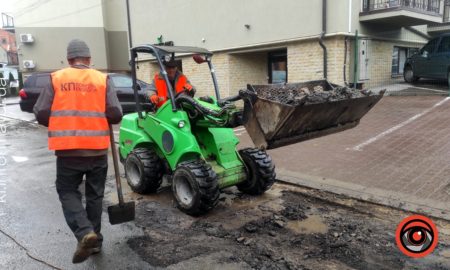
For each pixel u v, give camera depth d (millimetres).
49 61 27953
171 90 5082
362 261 3625
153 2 18047
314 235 4180
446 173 5703
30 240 4199
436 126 8312
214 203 4680
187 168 4645
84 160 3559
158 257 3770
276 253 3803
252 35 14086
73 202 3551
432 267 3512
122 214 4086
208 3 15461
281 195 5445
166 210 5012
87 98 3518
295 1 12562
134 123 5824
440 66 12648
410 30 14734
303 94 4375
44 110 3418
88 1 26422
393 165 6234
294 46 12969
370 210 4773
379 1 12492
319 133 4691
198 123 5055
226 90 15391
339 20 11625
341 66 11961
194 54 5668
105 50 26719
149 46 5238
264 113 4086
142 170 5406
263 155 5297
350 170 6180
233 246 3975
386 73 13891
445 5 15992
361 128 8727
